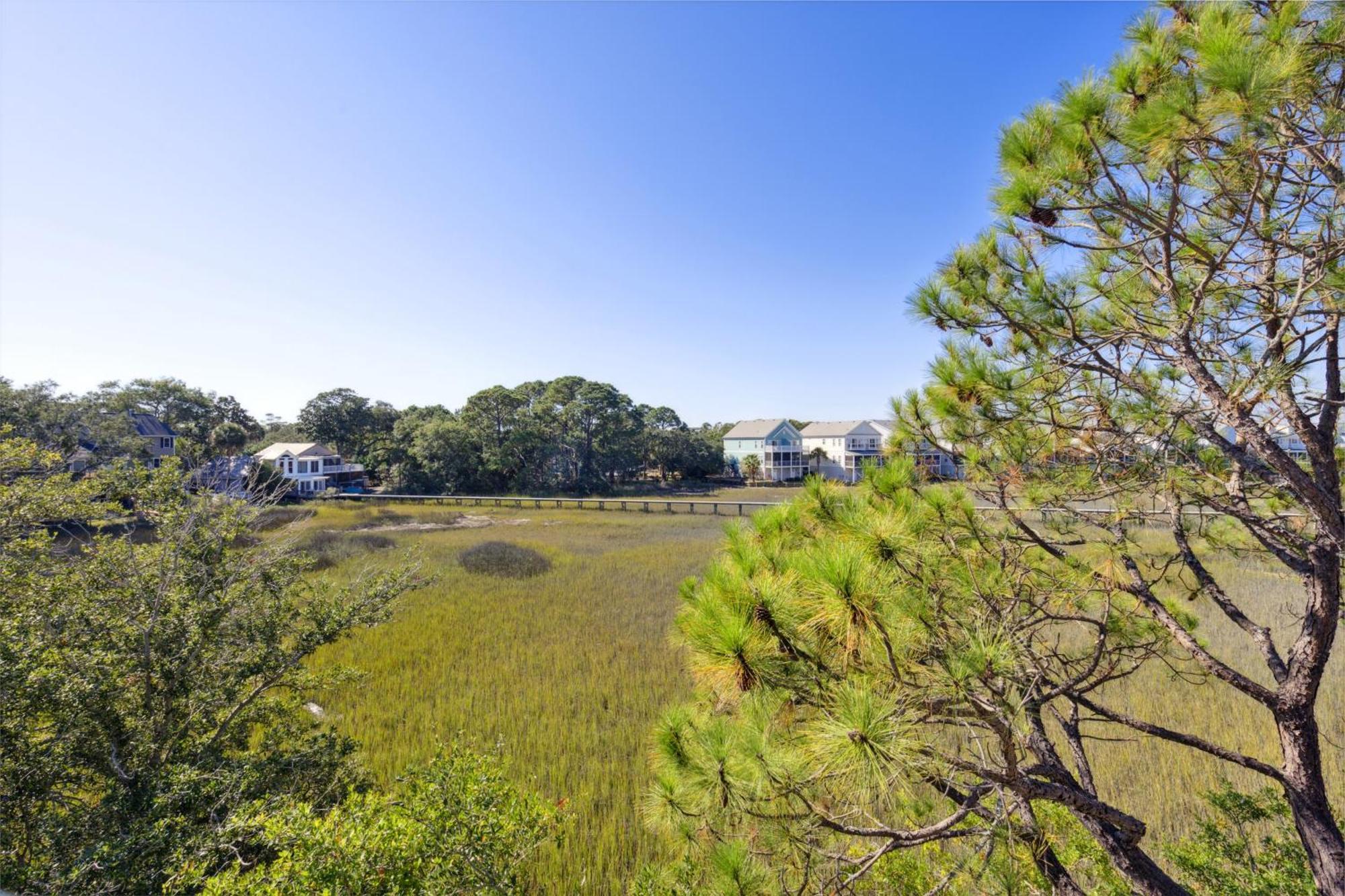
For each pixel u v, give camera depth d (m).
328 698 7.19
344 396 54.78
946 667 1.88
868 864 2.12
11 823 3.17
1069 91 2.00
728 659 1.72
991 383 2.70
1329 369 2.22
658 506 32.97
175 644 4.04
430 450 40.16
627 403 48.44
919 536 2.47
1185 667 6.93
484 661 8.52
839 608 1.59
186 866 2.76
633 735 6.16
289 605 4.94
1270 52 1.66
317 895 2.51
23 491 4.30
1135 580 2.73
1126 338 2.44
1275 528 2.34
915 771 1.80
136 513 4.77
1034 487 2.77
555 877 4.02
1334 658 7.40
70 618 3.73
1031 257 2.70
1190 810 4.57
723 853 2.11
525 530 23.66
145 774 3.48
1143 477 2.60
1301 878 2.71
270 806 3.43
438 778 3.30
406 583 5.66
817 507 2.71
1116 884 2.90
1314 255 1.91
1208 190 2.10
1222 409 2.09
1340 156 1.81
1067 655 3.11
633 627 10.23
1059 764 2.52
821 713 1.80
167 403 43.53
